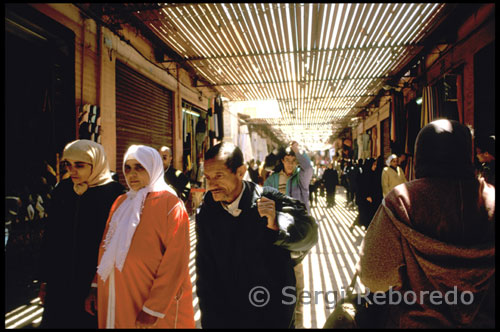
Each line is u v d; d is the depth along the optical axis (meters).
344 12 4.23
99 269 1.72
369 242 1.27
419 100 7.30
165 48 5.82
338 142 23.83
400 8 4.16
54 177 3.98
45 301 2.04
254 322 1.53
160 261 1.76
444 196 1.16
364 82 7.96
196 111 9.84
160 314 1.63
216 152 1.53
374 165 6.75
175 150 7.73
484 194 1.16
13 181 3.70
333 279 4.09
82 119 4.27
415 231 1.12
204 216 1.63
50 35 3.91
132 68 5.83
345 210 10.49
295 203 1.66
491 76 4.75
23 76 3.87
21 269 3.64
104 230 1.93
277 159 3.63
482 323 1.09
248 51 5.60
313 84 8.12
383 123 11.26
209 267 1.62
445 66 6.05
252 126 16.45
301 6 4.05
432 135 1.26
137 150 1.90
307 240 1.57
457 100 5.63
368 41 5.23
